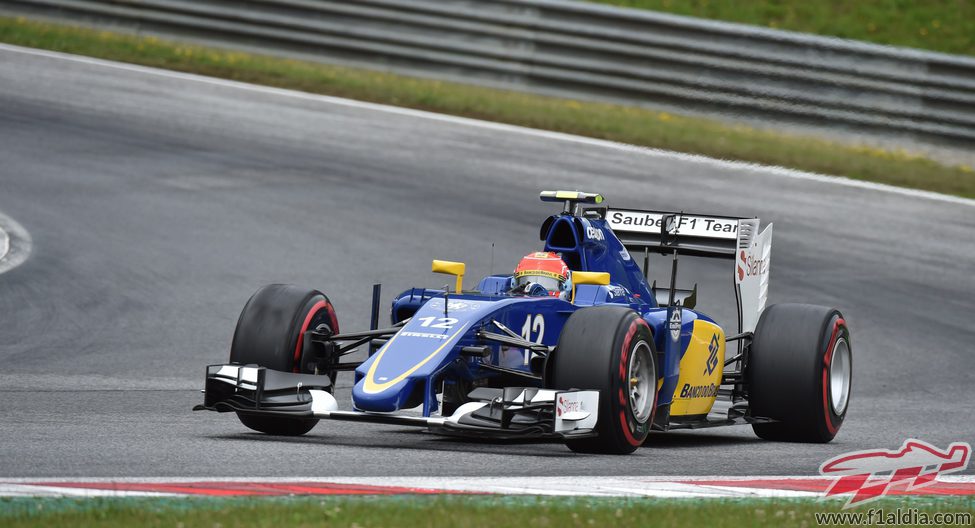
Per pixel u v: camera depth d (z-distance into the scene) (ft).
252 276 164.66
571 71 268.41
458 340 85.20
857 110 253.65
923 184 234.17
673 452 93.50
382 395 81.25
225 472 73.51
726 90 258.98
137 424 94.38
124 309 148.46
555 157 231.50
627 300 101.81
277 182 208.44
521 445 91.50
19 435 84.89
